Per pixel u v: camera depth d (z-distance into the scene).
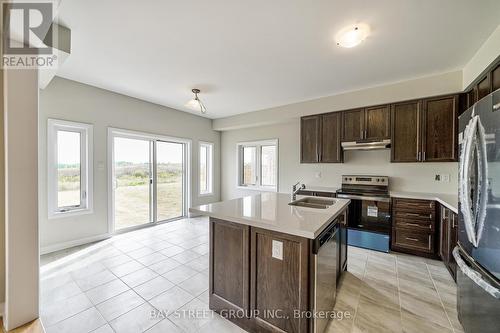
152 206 4.45
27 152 1.59
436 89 2.92
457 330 1.67
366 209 3.33
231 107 4.60
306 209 1.96
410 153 3.16
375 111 3.43
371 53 2.39
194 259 2.90
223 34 2.05
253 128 5.35
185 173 5.12
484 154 1.37
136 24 1.91
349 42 2.08
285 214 1.77
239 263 1.74
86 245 3.34
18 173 1.56
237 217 1.68
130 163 4.10
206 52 2.38
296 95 3.81
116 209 3.90
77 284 2.28
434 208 2.87
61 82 3.13
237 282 1.75
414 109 3.13
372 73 2.90
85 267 2.65
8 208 1.53
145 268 2.64
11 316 1.54
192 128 5.17
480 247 1.40
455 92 2.83
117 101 3.77
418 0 1.60
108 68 2.80
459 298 1.71
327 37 2.10
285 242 1.52
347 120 3.68
